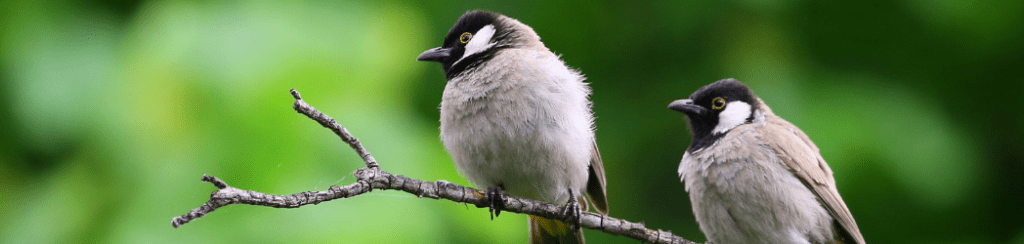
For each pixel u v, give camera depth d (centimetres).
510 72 841
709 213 938
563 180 868
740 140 925
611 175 1265
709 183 930
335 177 849
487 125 838
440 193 752
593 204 977
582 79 922
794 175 905
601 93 1293
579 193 898
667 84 1259
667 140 1260
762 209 902
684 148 1252
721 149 928
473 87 848
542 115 833
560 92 848
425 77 1223
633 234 830
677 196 1261
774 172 898
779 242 905
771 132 928
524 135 833
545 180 873
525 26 976
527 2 1300
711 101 989
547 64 860
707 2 1184
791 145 918
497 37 945
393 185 703
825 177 930
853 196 1157
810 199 905
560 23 1319
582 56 1312
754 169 903
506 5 1295
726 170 917
